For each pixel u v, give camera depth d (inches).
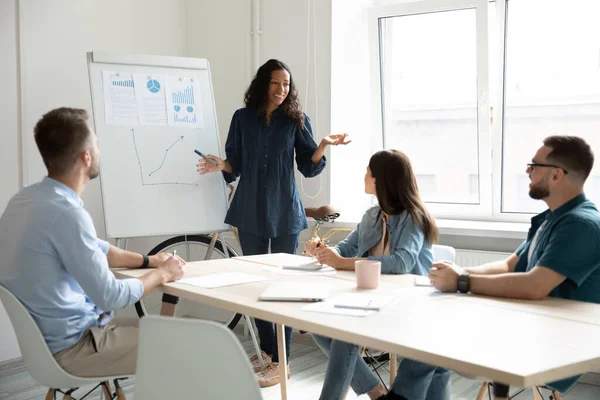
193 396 54.5
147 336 55.5
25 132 144.3
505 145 152.3
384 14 160.6
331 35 155.6
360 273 79.6
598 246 72.3
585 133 141.9
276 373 131.8
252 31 167.0
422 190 163.5
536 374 46.7
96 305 78.6
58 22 150.0
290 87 135.0
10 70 141.5
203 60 148.3
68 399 80.3
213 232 143.6
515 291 73.0
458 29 152.5
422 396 77.8
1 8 139.1
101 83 136.3
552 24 143.3
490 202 153.9
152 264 93.4
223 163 138.6
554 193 77.6
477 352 51.6
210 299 73.9
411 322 61.6
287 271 92.3
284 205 135.5
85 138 78.0
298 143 137.6
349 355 85.0
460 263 143.4
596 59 139.0
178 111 143.4
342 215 161.6
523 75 147.9
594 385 130.6
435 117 159.0
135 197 136.1
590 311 67.0
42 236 74.6
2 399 122.3
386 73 164.6
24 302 75.4
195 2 178.2
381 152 98.9
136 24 167.6
